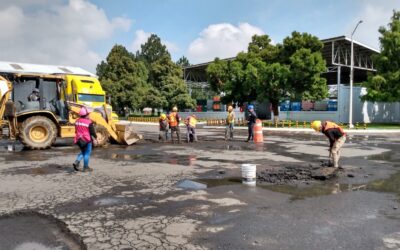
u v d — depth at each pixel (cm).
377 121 4353
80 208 604
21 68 3684
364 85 3622
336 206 617
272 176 874
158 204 628
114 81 6166
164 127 1956
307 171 938
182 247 438
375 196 689
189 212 580
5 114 1426
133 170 971
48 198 666
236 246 441
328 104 4100
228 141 1931
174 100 5600
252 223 525
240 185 780
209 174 912
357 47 4259
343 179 852
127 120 5856
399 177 879
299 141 1931
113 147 1590
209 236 474
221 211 585
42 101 1535
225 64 4666
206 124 4253
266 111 4734
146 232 489
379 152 1413
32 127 1434
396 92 3406
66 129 1555
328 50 4453
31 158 1201
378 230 498
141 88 6247
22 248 438
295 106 4416
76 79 2222
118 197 675
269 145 1698
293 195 694
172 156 1276
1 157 1226
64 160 1153
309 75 3244
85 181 820
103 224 522
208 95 8356
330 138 994
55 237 477
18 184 784
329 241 457
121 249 433
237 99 4009
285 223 525
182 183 799
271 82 3400
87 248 435
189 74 6644
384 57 3481
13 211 585
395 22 3603
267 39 4388
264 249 432
